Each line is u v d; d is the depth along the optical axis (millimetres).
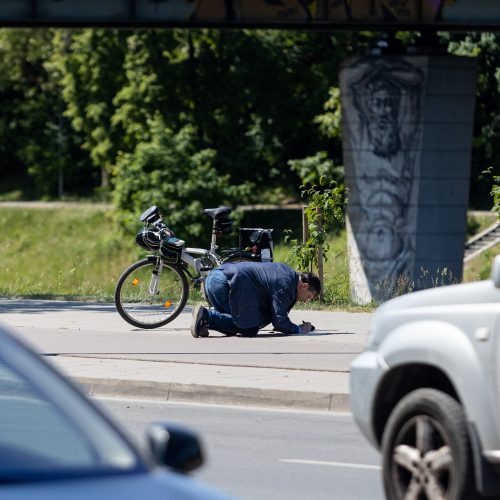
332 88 162125
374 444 22359
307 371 38500
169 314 49094
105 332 48188
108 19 100812
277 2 100562
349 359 40906
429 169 107438
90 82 175625
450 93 107688
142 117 169750
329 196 67688
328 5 100688
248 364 39625
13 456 12469
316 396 34688
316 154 178000
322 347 43750
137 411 34094
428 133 107250
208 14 100812
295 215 173875
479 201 173375
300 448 29047
